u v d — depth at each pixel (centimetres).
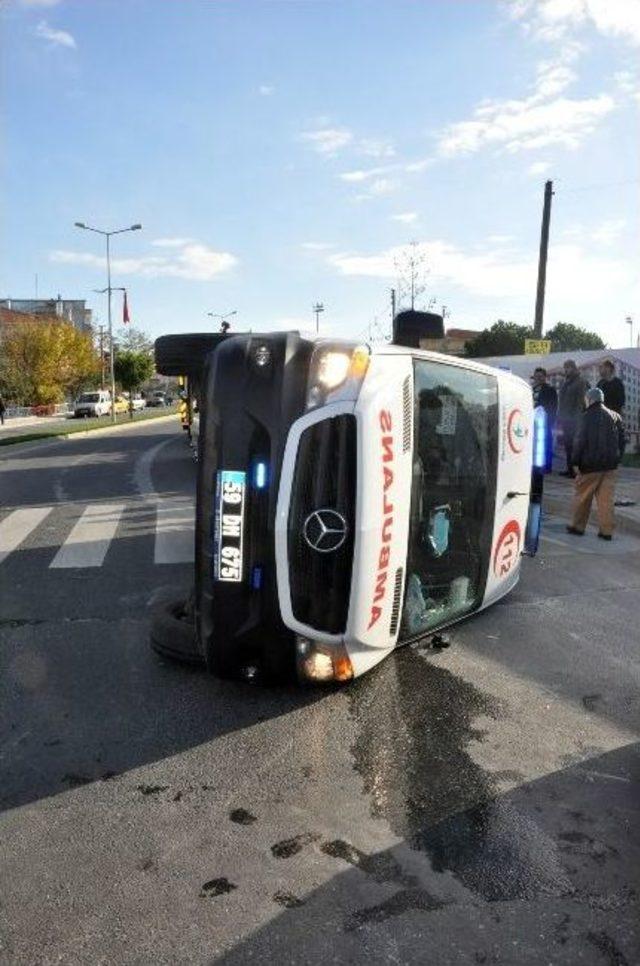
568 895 272
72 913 265
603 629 564
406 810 327
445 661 494
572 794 340
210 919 261
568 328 4100
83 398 5803
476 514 520
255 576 389
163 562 751
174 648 484
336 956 244
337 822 318
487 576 552
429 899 270
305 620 394
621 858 294
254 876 283
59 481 1409
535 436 623
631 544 865
